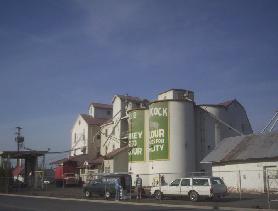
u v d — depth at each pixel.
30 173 61.22
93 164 66.06
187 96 61.06
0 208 27.00
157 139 53.44
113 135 70.94
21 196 43.97
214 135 57.00
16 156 60.06
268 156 39.06
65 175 64.31
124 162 63.44
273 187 38.72
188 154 53.38
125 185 37.38
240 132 59.41
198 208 27.03
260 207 26.27
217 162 43.66
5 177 54.56
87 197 39.47
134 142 58.19
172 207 28.00
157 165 52.84
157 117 53.94
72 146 82.94
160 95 63.28
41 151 60.81
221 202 30.83
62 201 34.94
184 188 33.12
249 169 41.00
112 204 31.38
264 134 44.12
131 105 66.94
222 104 62.09
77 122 81.88
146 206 29.17
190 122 54.59
